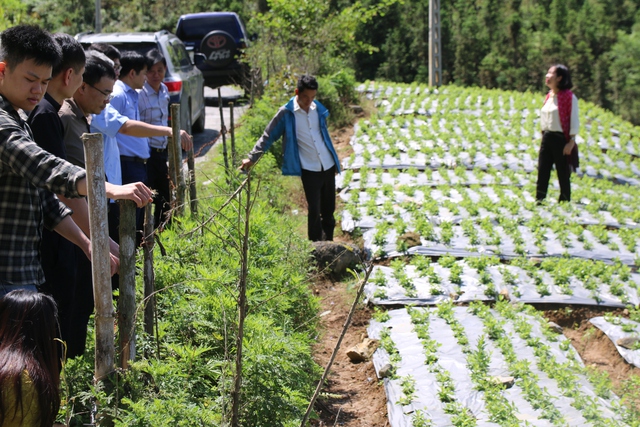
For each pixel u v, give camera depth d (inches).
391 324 265.0
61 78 163.9
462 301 285.0
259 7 1282.0
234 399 151.5
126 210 150.7
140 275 201.2
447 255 324.5
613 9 2716.5
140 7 1288.1
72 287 165.2
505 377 217.9
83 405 161.3
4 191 136.3
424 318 263.3
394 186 451.5
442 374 221.8
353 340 266.4
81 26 952.9
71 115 193.8
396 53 1967.3
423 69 1940.2
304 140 332.2
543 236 360.5
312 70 693.3
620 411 200.5
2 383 102.4
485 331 251.0
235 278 204.4
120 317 155.5
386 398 218.5
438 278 297.7
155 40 492.7
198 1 1315.2
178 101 482.3
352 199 416.2
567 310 289.0
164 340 181.3
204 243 231.9
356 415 214.5
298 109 330.3
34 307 109.9
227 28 795.4
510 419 191.6
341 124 627.2
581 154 571.5
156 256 214.1
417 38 1967.3
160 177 298.0
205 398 164.6
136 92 273.1
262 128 482.0
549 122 409.1
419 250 334.6
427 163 500.7
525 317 266.8
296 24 711.7
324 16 762.2
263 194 366.0
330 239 357.4
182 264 217.5
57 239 162.4
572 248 352.5
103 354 147.9
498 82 2298.2
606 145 608.1
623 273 317.7
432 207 388.5
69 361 165.3
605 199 439.8
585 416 195.5
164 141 297.6
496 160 517.0
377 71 1989.4
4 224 136.8
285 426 159.6
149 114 296.5
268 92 601.9
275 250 248.5
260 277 217.5
